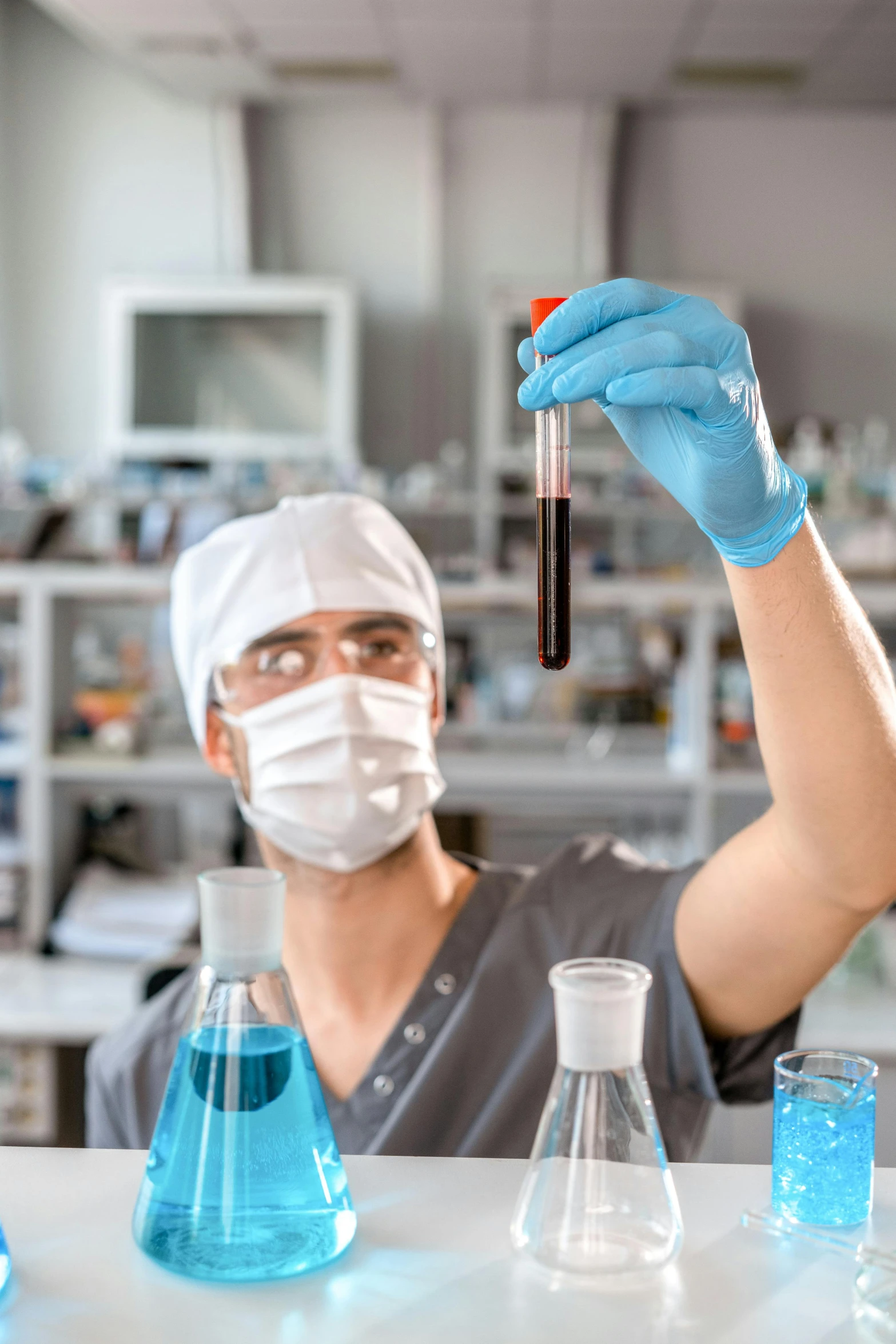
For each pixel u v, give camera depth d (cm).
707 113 452
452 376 459
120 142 452
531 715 330
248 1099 54
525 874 113
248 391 418
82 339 454
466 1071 102
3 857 288
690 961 96
